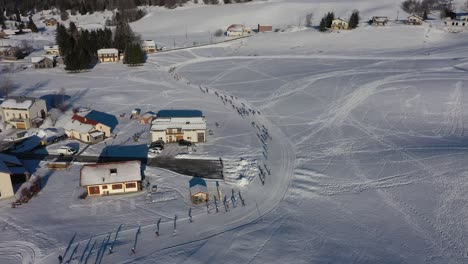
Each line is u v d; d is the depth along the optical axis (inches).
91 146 2345.0
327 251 1450.5
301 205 1758.1
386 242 1498.5
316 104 3026.6
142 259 1408.7
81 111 2785.4
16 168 1959.9
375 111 2847.0
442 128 2539.4
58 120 2736.2
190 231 1579.7
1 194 1768.0
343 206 1740.9
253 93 3351.4
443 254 1429.6
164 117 2711.6
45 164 2112.5
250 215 1688.0
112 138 2461.9
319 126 2637.8
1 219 1625.2
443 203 1731.1
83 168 1882.4
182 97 3289.9
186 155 2240.4
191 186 1915.6
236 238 1533.0
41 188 1877.5
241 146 2359.7
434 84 3294.8
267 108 2999.5
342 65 4055.1
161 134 2390.5
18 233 1536.7
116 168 1889.8
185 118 2502.5
